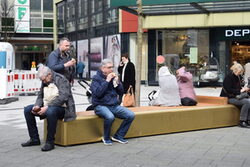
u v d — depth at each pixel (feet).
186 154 22.24
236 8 73.05
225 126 31.45
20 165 19.88
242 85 33.01
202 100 33.71
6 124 33.17
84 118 24.50
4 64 52.75
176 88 30.50
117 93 25.54
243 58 79.20
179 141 25.76
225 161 20.72
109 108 24.86
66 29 120.98
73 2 114.32
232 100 31.78
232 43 79.56
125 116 24.90
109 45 92.94
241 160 20.95
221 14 75.66
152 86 82.43
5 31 132.05
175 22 78.79
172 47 82.23
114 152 22.65
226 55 79.05
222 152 22.75
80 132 24.41
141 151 22.93
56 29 129.29
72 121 24.00
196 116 29.63
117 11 88.79
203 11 75.66
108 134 24.59
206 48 80.12
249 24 74.23
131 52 87.20
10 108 45.27
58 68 23.58
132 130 26.61
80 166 19.71
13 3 135.03
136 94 37.06
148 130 27.32
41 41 142.31
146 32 83.82
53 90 22.79
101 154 22.17
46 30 142.51
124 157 21.52
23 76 61.00
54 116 22.82
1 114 39.86
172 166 19.75
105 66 24.84
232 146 24.34
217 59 79.51
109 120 24.20
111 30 92.07
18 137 27.17
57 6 128.57
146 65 84.23
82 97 59.47
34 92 62.08
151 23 80.43
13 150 23.11
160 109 28.50
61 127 23.98
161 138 26.71
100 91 24.34
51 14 143.02
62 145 24.09
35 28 140.77
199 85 79.46
